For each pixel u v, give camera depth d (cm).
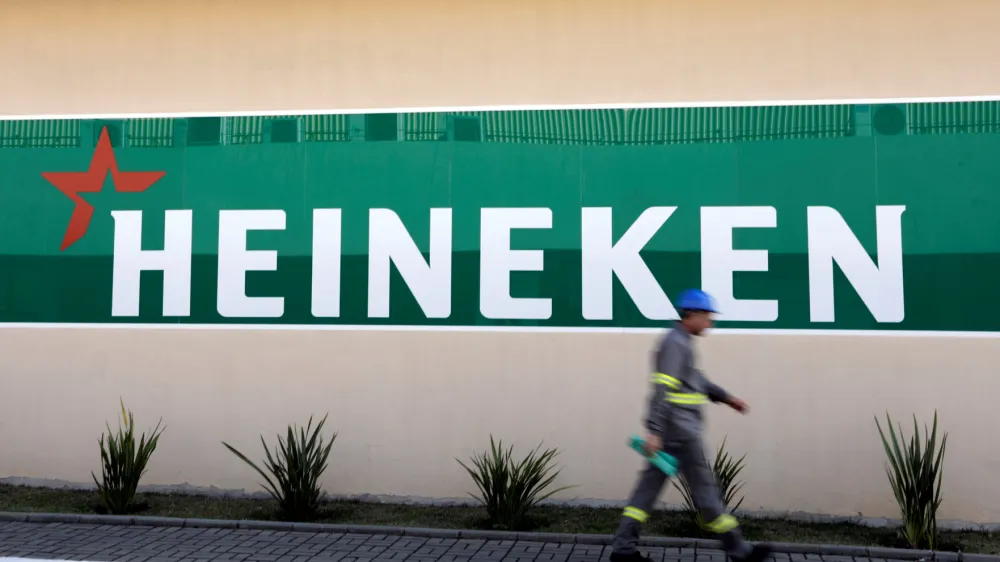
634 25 743
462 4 762
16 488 752
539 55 751
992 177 693
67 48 800
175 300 766
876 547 598
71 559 562
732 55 729
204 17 788
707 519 505
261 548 596
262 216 765
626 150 734
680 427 503
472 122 753
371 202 756
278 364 750
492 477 659
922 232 696
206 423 751
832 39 720
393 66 765
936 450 677
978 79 702
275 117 773
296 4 779
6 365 775
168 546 598
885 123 709
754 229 713
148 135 784
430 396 734
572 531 642
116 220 778
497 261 739
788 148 717
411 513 693
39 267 780
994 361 678
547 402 721
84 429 761
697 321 520
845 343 695
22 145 793
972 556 573
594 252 729
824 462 689
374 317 746
